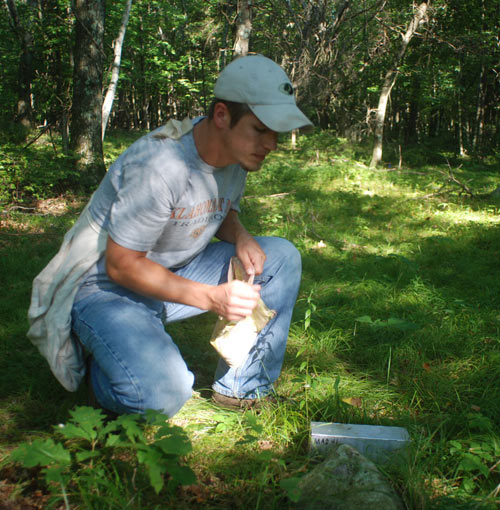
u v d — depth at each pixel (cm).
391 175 1377
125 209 181
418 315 375
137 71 2764
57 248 539
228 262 241
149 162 183
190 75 3094
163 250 210
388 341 333
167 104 3631
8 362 276
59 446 157
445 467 201
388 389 270
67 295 197
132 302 203
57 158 876
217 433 221
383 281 460
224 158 193
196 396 256
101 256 198
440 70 2306
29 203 784
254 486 186
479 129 2612
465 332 347
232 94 178
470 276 484
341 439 209
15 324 330
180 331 341
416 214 859
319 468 187
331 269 517
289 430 226
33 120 1864
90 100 892
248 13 1019
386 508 167
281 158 1738
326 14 1641
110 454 193
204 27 2411
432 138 3017
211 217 211
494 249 620
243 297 178
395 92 3172
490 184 1344
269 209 845
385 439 208
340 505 170
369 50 1750
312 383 244
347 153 1805
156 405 185
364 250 614
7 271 449
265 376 245
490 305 404
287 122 175
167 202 185
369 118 1855
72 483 180
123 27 1021
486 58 2097
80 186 876
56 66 1777
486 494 185
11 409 236
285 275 239
